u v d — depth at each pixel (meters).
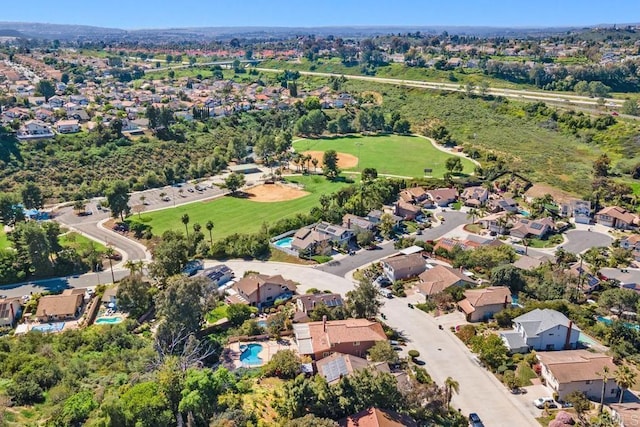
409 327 103.81
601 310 109.94
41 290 124.62
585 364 83.62
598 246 149.50
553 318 96.31
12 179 193.62
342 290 120.56
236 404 69.12
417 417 72.75
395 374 81.12
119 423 61.53
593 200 176.75
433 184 197.50
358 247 146.38
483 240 148.38
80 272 134.50
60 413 63.41
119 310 111.69
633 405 78.75
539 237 156.00
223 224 164.12
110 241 153.12
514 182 199.75
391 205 182.12
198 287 95.38
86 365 81.69
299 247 139.88
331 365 84.06
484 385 85.44
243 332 98.75
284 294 116.81
